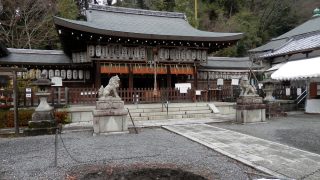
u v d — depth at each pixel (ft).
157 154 25.43
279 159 23.22
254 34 152.56
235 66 81.35
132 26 70.74
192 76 76.69
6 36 98.68
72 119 46.34
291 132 36.81
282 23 170.30
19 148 28.71
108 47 63.21
